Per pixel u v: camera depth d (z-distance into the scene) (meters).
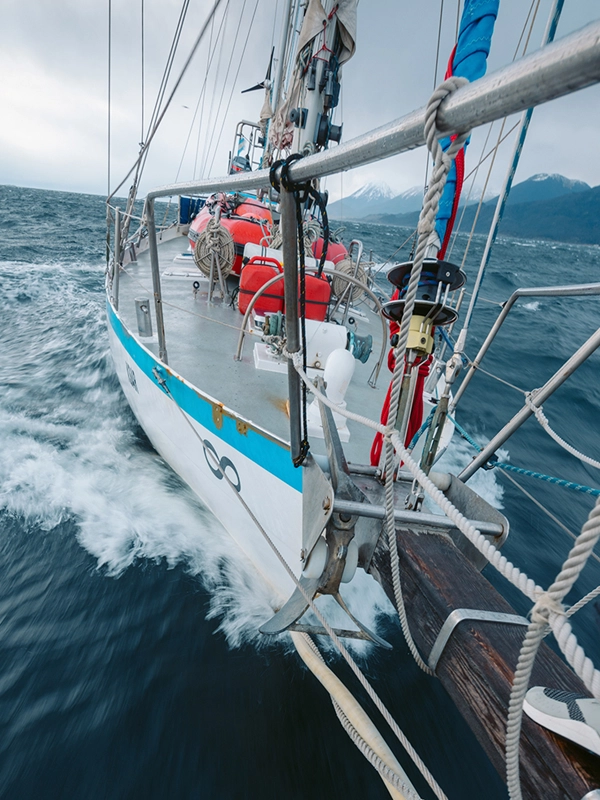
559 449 6.49
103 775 2.32
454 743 2.65
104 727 2.52
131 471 4.61
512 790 0.72
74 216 37.59
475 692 1.02
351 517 1.55
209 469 3.34
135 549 3.70
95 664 2.84
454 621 1.12
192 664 2.89
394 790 1.34
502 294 20.84
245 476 2.84
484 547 0.73
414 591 1.33
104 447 4.96
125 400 6.10
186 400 3.20
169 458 4.32
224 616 3.21
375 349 4.86
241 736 2.54
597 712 0.84
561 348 11.95
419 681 2.96
